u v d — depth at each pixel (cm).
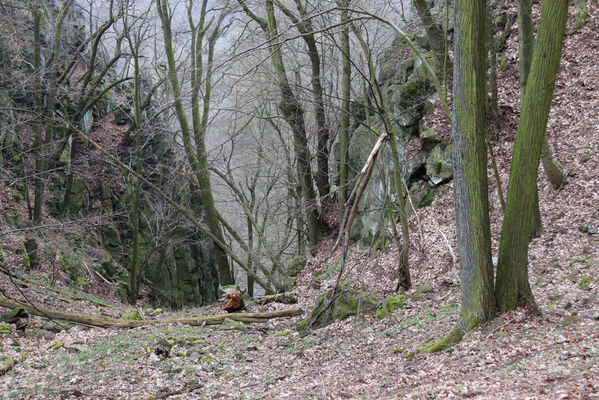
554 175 1628
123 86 3269
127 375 1044
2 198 2228
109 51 3566
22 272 1970
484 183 888
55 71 2233
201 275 3459
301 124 2270
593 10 2119
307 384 893
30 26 2322
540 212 1587
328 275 2120
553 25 809
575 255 1299
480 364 758
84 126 2875
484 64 866
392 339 1105
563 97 1939
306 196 2450
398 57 2397
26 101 2445
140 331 1444
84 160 2802
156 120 2641
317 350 1170
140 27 2362
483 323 891
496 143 1908
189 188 3209
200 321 1587
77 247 2492
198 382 1004
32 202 2434
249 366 1138
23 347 1255
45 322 1462
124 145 2920
